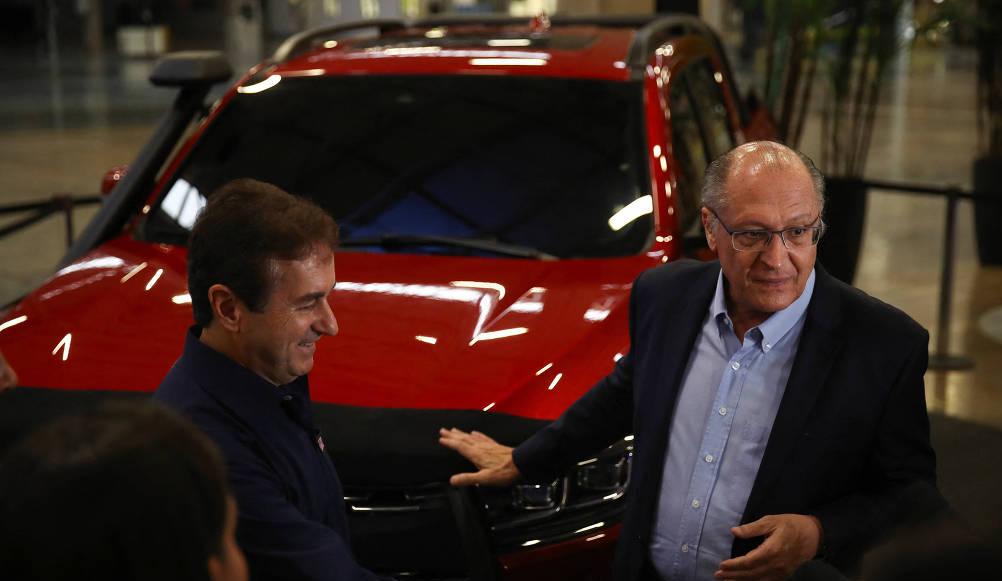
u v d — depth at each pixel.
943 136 13.62
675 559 2.20
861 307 2.09
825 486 2.05
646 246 3.47
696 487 2.16
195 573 0.94
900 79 20.62
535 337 2.97
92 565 0.90
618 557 2.28
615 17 5.07
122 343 3.00
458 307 3.12
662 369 2.22
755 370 2.12
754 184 2.02
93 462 0.92
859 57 7.69
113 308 3.19
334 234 1.80
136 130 14.12
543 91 3.96
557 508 2.68
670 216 3.56
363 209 3.68
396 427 2.64
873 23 7.15
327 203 3.71
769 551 1.97
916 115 15.52
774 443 2.06
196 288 1.76
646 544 2.23
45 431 0.96
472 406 2.71
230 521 1.00
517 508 2.67
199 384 1.77
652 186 3.62
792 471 2.05
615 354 2.92
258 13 27.97
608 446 2.47
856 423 2.03
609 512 2.70
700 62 4.71
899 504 1.92
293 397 1.86
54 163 11.66
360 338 2.96
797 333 2.11
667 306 2.27
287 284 1.74
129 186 3.94
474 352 2.90
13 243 8.10
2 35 33.84
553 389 2.78
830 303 2.10
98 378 2.85
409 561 2.63
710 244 2.15
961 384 5.29
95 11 30.14
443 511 2.60
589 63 4.06
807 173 2.05
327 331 1.82
